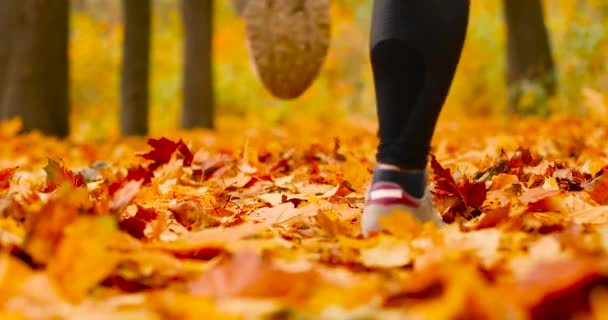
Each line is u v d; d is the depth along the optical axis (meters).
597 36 10.84
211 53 14.18
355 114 26.52
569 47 11.27
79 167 4.46
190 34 14.09
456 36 2.06
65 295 1.27
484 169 3.46
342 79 28.41
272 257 1.64
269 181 3.57
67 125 10.59
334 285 1.32
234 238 1.74
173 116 25.38
